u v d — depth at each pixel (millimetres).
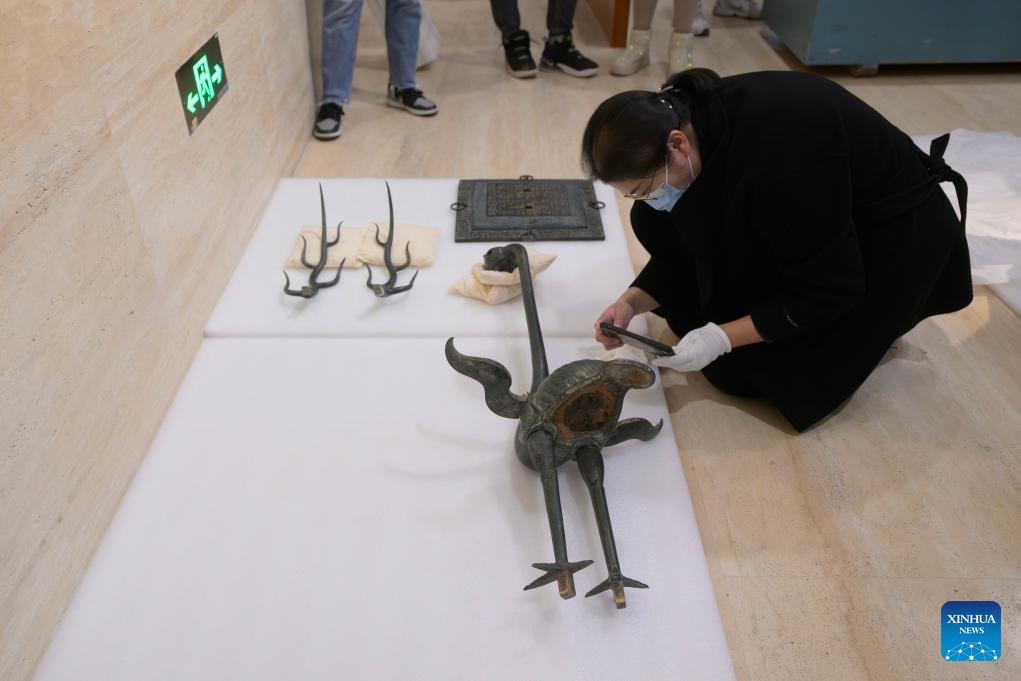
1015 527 1569
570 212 2385
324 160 2951
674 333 1985
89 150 1414
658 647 1296
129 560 1423
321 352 1874
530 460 1552
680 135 1367
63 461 1341
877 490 1643
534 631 1316
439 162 2957
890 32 3582
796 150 1391
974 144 2990
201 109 1951
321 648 1291
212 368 1830
